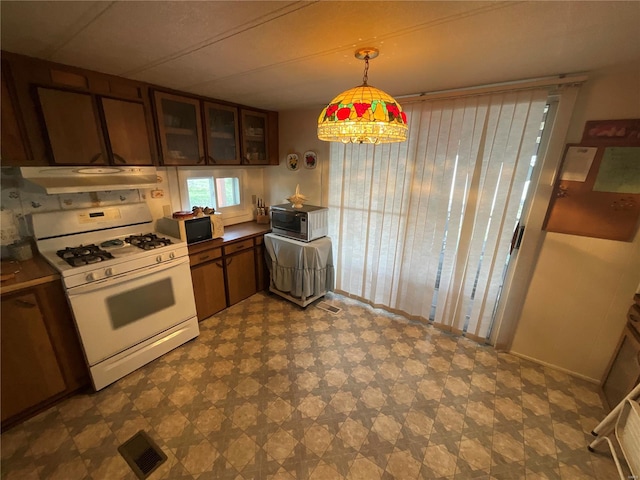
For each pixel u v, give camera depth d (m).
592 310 1.94
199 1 0.95
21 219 1.87
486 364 2.19
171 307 2.20
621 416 1.39
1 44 1.34
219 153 2.65
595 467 1.47
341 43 1.29
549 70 1.62
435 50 1.35
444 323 2.59
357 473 1.41
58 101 1.64
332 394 1.88
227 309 2.89
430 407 1.80
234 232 3.02
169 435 1.58
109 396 1.83
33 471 1.40
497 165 2.03
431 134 2.25
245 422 1.67
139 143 2.05
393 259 2.75
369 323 2.70
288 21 1.08
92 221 2.14
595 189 1.78
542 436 1.63
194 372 2.05
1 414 1.55
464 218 2.26
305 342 2.41
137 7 0.99
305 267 2.78
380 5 0.96
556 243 1.96
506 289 2.22
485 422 1.71
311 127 2.98
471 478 1.41
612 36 1.16
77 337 1.78
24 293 1.54
